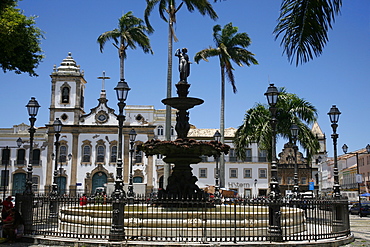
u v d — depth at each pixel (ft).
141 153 172.04
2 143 170.81
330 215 46.73
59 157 170.19
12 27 58.90
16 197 43.21
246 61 115.03
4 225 39.58
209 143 46.21
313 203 38.22
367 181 184.44
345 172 221.87
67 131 172.04
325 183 238.68
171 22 94.63
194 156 47.75
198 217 39.88
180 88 49.70
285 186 188.55
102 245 35.35
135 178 169.99
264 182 176.24
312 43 32.78
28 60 65.31
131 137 82.74
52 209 54.29
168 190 47.37
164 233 38.40
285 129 85.40
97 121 174.50
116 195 36.83
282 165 190.70
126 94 41.09
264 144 83.76
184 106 48.78
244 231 36.24
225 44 113.09
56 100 174.70
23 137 171.63
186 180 47.47
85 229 39.11
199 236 35.63
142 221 38.22
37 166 169.68
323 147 232.12
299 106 86.12
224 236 36.50
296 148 72.08
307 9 32.63
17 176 170.30
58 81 176.24
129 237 37.24
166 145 45.62
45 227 47.11
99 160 171.53
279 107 86.17
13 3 52.65
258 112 87.51
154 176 170.19
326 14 32.40
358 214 111.24
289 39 33.37
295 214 45.39
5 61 63.98
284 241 36.35
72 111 174.09
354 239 43.24
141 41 124.26
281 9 34.04
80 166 170.50
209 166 173.68
